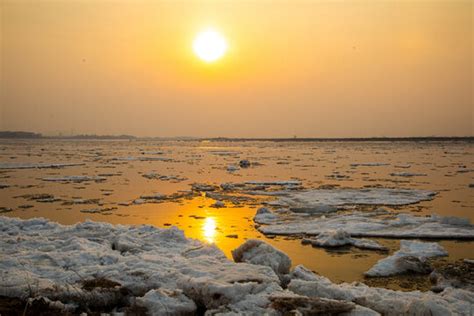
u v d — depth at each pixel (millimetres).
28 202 16547
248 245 7691
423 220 12492
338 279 7723
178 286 6074
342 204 16109
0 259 7066
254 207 15617
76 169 32531
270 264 7152
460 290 6426
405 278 7742
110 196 18312
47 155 53500
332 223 12320
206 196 18375
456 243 10289
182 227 12078
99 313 5652
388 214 14039
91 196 18297
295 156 55750
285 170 32906
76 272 6652
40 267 6859
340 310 5227
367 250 9656
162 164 39375
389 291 6320
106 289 6012
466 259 8836
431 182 24266
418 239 10688
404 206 15859
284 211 14555
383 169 33938
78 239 8695
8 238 8750
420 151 71375
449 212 14648
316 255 9250
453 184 23250
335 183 23875
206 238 10789
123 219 13227
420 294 6211
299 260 8875
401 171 31922
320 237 10477
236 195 18766
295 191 20078
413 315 5289
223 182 24250
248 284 5781
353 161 44625
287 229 11570
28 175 27453
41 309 5457
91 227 9914
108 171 31094
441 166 36938
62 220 13062
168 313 5363
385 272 7906
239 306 5426
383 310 5535
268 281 6109
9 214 14008
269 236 11031
